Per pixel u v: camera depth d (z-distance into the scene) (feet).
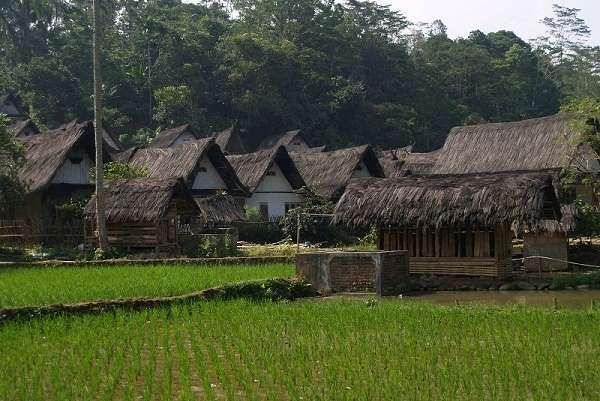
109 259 98.32
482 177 85.05
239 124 279.49
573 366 39.09
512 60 365.40
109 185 111.34
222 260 96.73
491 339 47.47
